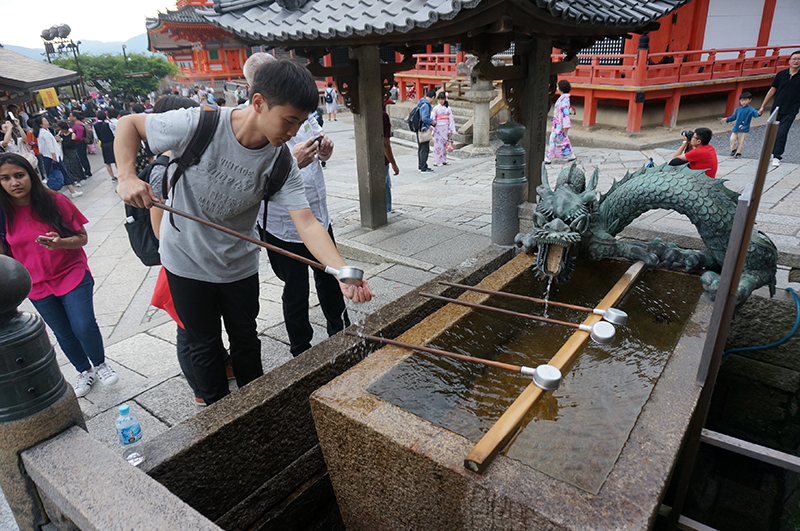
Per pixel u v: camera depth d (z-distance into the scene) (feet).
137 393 10.57
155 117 6.25
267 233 9.91
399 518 5.76
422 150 35.65
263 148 6.61
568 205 8.68
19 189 9.39
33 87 45.62
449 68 58.59
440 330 7.36
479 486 4.55
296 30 15.28
